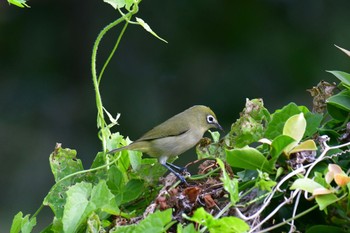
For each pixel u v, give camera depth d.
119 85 18.27
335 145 4.53
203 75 18.45
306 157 4.26
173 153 6.54
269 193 4.04
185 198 4.29
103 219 4.54
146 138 6.49
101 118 5.05
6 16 18.95
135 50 18.70
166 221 3.88
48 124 17.89
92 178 4.90
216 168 4.73
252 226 4.04
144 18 18.89
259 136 4.83
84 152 17.55
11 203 16.05
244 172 4.36
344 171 4.36
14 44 18.83
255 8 18.89
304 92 17.98
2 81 18.42
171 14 18.91
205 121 6.75
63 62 18.88
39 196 16.23
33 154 17.05
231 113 17.98
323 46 18.42
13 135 17.39
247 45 18.69
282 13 18.84
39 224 14.55
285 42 18.59
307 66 18.19
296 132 4.25
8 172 16.55
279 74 18.22
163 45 18.73
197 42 18.80
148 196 4.81
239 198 4.06
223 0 18.97
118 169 4.80
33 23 19.08
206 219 3.78
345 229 4.05
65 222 4.14
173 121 6.60
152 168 4.82
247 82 18.22
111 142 5.15
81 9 19.16
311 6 18.72
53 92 18.42
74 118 18.00
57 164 4.87
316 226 4.07
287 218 4.20
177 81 18.33
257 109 4.88
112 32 18.88
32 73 18.66
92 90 18.36
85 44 19.00
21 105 18.16
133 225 3.92
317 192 3.93
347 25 18.58
